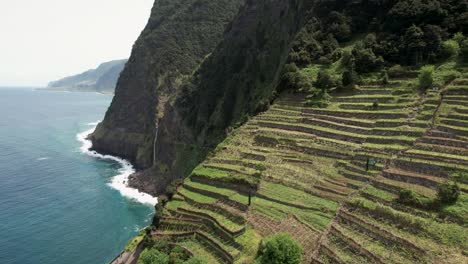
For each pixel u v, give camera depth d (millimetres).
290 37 99875
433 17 67500
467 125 47062
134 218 78125
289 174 52531
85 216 77625
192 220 49250
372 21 79875
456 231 34344
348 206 42656
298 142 59062
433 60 62562
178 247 43812
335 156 53344
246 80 106750
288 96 74188
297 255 34844
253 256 39125
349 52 74250
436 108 52531
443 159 43312
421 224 36156
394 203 40125
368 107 60000
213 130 103125
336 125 59219
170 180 100625
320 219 42312
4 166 110812
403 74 63219
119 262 53125
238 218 45750
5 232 68062
